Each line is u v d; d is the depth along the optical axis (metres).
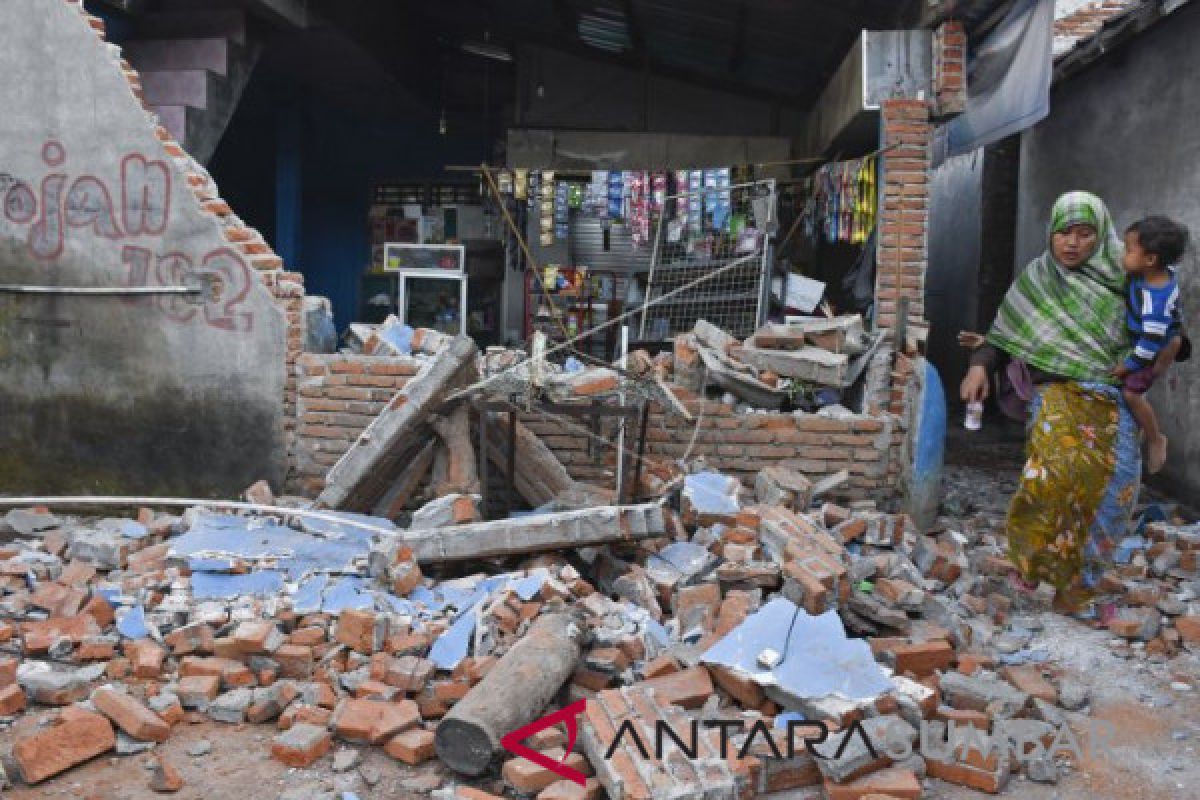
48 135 7.09
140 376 7.14
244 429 7.04
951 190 15.37
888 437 6.77
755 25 9.66
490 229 13.87
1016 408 4.79
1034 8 6.55
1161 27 8.45
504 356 7.03
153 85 9.19
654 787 3.39
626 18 11.02
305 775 3.88
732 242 9.19
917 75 7.11
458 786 3.74
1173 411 8.22
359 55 12.16
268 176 15.59
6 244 7.21
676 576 5.16
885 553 5.77
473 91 16.08
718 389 7.03
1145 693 4.57
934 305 16.44
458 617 4.75
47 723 4.22
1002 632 5.21
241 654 4.60
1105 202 9.75
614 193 10.05
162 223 7.01
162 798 3.71
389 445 6.15
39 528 6.42
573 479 6.81
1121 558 6.25
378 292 13.59
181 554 5.41
